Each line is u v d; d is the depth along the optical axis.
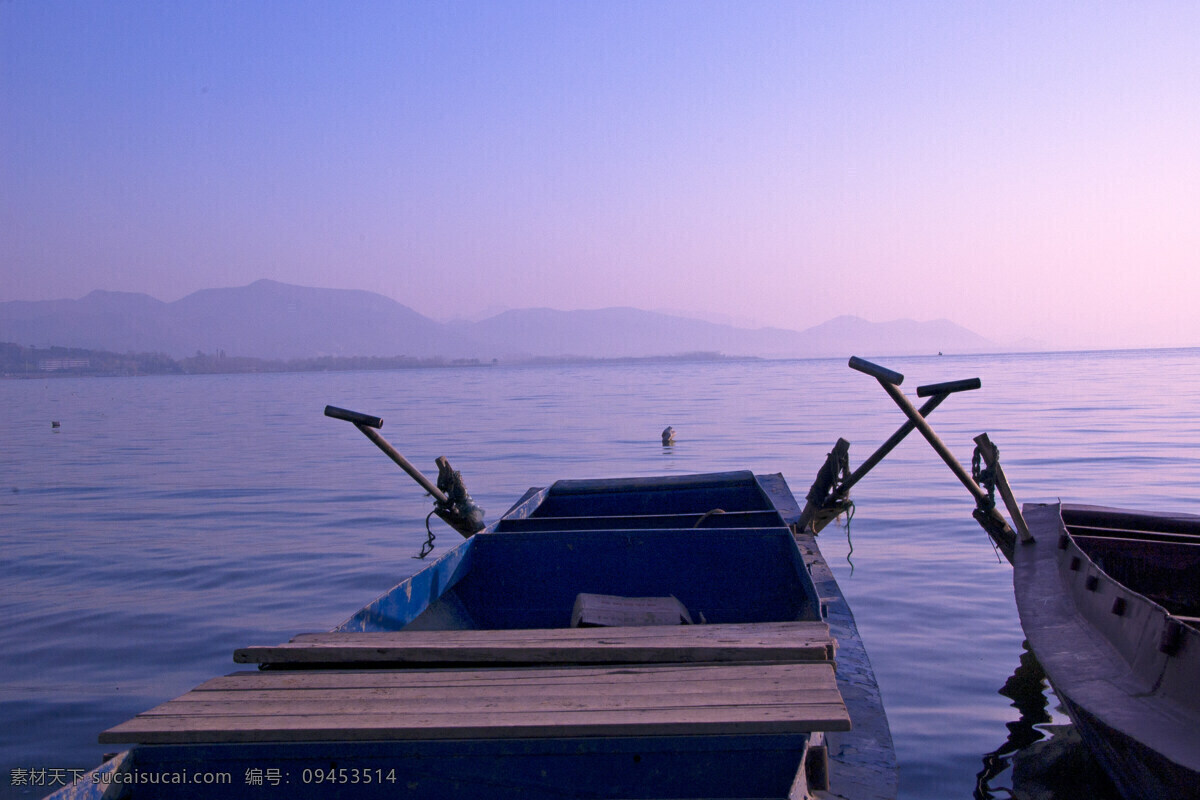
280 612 7.58
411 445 23.20
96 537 11.21
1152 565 5.39
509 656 3.40
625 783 2.73
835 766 3.24
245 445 25.14
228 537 11.05
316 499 14.20
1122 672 3.58
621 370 151.75
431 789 2.75
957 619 6.88
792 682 3.04
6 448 25.61
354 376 155.38
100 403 61.12
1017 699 5.29
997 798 4.11
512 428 27.92
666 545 5.51
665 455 18.92
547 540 5.62
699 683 3.07
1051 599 4.70
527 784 2.74
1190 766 2.76
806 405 36.56
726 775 2.70
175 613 7.59
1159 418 24.55
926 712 5.13
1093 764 4.41
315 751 2.76
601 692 3.02
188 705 3.01
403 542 10.52
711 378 84.38
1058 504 6.43
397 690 3.11
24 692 5.80
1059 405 31.11
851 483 7.25
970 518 11.03
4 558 10.00
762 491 7.83
